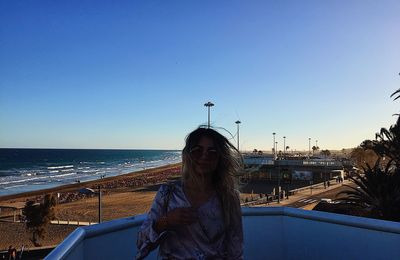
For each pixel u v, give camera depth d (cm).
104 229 287
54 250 218
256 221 381
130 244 316
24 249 2841
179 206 228
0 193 7969
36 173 12306
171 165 16000
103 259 291
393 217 798
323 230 357
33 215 3500
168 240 230
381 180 841
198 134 242
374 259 321
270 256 382
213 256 226
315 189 5584
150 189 7725
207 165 235
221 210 233
